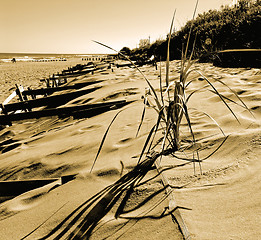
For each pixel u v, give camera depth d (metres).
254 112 1.74
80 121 2.88
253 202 0.86
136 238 0.82
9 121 3.26
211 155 1.28
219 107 2.11
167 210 0.92
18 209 1.16
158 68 7.55
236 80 3.18
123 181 1.22
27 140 2.46
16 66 25.34
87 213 1.01
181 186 1.06
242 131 1.45
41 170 1.61
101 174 1.35
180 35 9.80
